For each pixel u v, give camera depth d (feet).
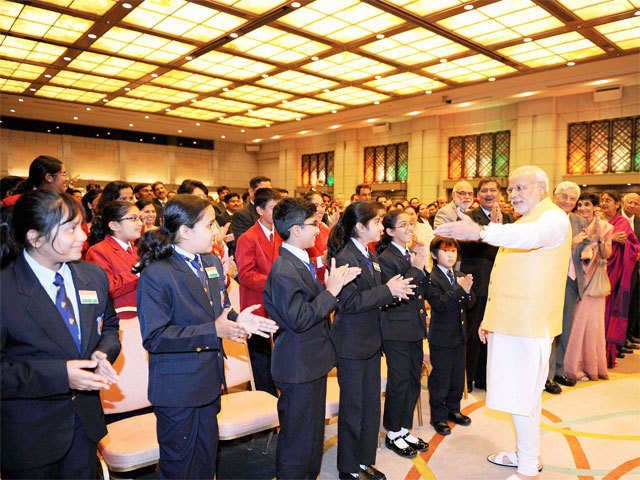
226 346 9.43
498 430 10.67
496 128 46.98
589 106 40.52
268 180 14.93
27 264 4.92
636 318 19.54
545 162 42.98
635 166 38.91
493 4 25.62
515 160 45.24
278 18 28.17
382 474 8.28
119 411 8.00
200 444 6.36
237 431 7.61
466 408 12.03
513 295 8.20
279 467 7.05
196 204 6.25
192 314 6.12
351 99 47.83
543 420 11.39
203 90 44.98
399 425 9.46
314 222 7.20
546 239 7.67
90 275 5.52
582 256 13.64
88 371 4.96
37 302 4.83
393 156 57.41
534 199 8.46
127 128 62.64
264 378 11.14
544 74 37.45
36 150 58.08
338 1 26.08
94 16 27.86
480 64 35.96
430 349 10.75
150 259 6.09
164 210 6.32
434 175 51.83
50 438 4.90
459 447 9.80
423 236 14.26
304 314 6.53
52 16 28.12
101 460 6.56
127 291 9.42
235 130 64.90
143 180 66.59
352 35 30.91
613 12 26.30
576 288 13.82
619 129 39.75
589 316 14.29
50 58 35.81
